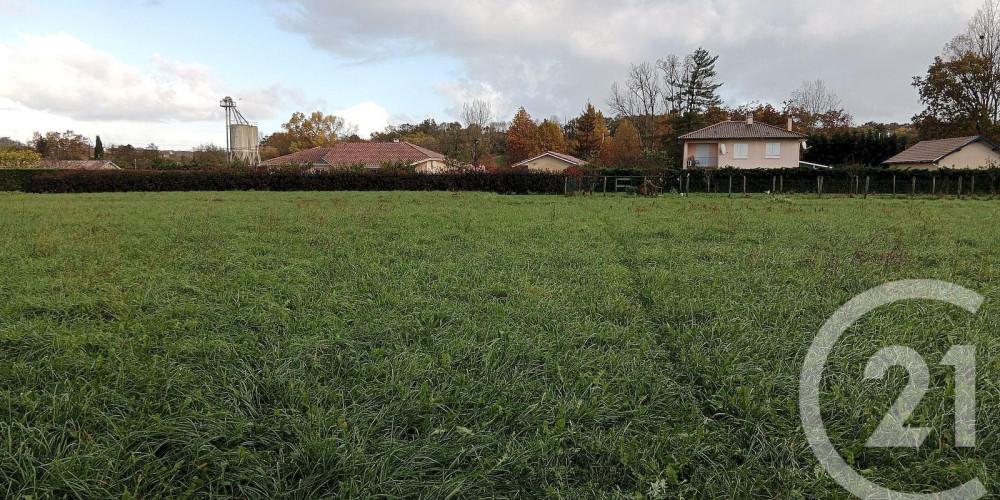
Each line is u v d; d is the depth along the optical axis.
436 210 14.23
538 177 27.98
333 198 21.06
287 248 7.33
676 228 10.05
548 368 3.18
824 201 20.92
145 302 4.32
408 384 2.89
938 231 9.74
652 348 3.52
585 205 17.47
